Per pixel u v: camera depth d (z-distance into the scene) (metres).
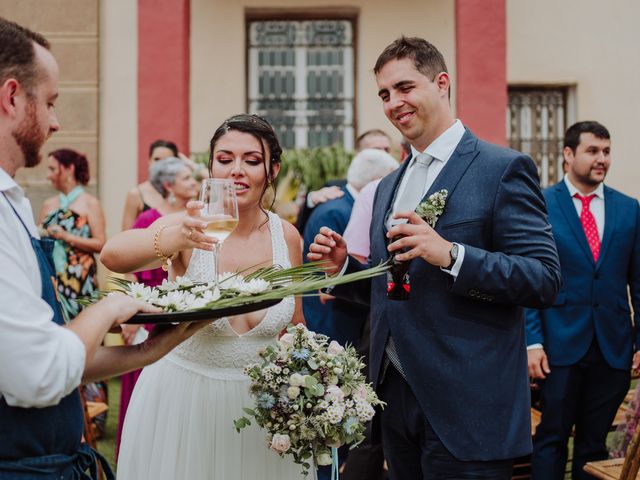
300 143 7.79
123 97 7.26
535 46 7.64
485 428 2.37
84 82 7.23
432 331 2.43
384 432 2.66
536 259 2.37
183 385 2.39
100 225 5.56
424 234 2.27
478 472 2.38
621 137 7.70
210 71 7.57
